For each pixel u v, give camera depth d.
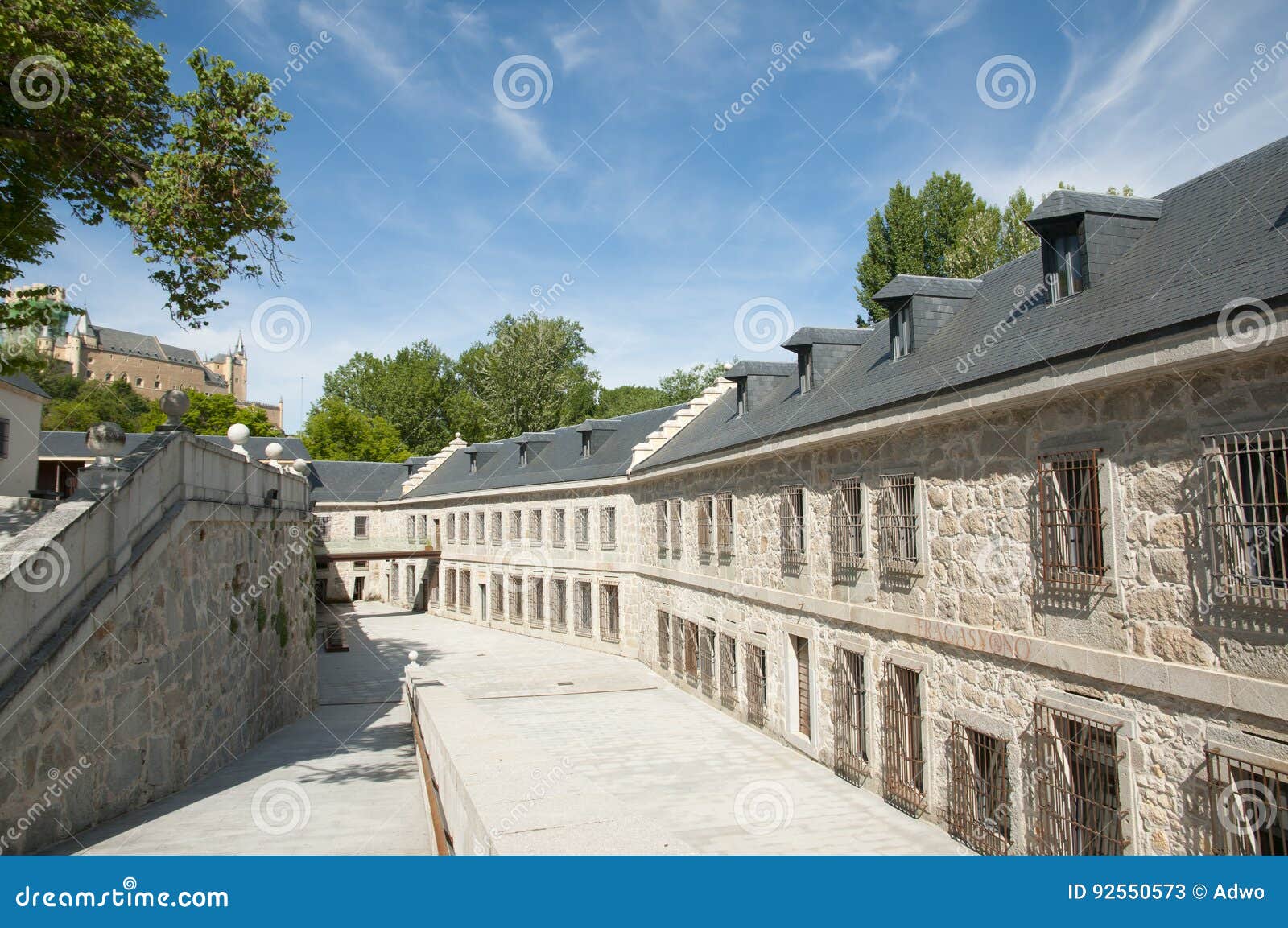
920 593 11.78
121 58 10.24
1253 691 6.68
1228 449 7.07
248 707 14.95
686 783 13.88
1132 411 8.10
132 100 10.61
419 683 25.16
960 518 10.91
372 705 22.02
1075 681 8.79
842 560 13.99
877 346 16.92
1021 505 9.73
